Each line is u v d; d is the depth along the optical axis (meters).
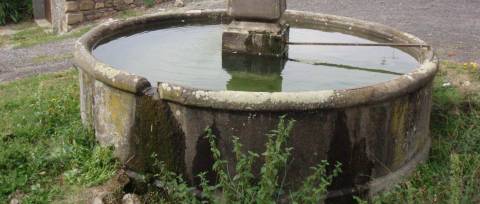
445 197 3.91
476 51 7.28
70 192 3.80
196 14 6.02
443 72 6.14
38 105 5.21
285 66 4.93
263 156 3.53
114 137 3.98
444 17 9.30
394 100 3.71
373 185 3.85
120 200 3.71
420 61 4.73
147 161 3.82
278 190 3.57
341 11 9.80
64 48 8.75
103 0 10.61
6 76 7.06
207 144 3.57
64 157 4.16
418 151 4.27
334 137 3.59
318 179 3.65
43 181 3.96
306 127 3.51
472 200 3.84
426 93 4.10
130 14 10.70
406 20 9.09
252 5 4.88
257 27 4.93
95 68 3.91
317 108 3.44
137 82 3.65
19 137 4.61
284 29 5.04
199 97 3.45
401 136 3.92
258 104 3.39
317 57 5.20
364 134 3.67
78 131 4.45
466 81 5.87
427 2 10.44
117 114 3.88
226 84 4.46
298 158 3.58
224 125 3.50
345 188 3.78
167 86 3.54
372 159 3.80
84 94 4.30
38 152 4.29
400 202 3.77
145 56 5.03
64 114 5.01
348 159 3.70
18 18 12.60
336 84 4.48
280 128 3.25
